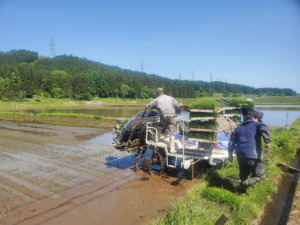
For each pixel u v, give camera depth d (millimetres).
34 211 4430
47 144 10938
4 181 6020
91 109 41406
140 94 115625
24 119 22672
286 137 8641
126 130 6500
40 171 6855
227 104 7074
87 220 4113
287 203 4961
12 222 4035
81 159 8219
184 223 3484
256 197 4621
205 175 5777
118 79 122500
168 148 6117
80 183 5895
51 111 35594
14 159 8203
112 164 7605
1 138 12555
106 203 4770
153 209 4500
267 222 4203
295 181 6215
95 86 110000
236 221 3693
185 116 6430
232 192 4812
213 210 3928
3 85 80562
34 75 96562
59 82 99500
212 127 5188
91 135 13617
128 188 5566
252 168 4406
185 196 4785
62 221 4074
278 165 6945
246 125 4480
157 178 6285
